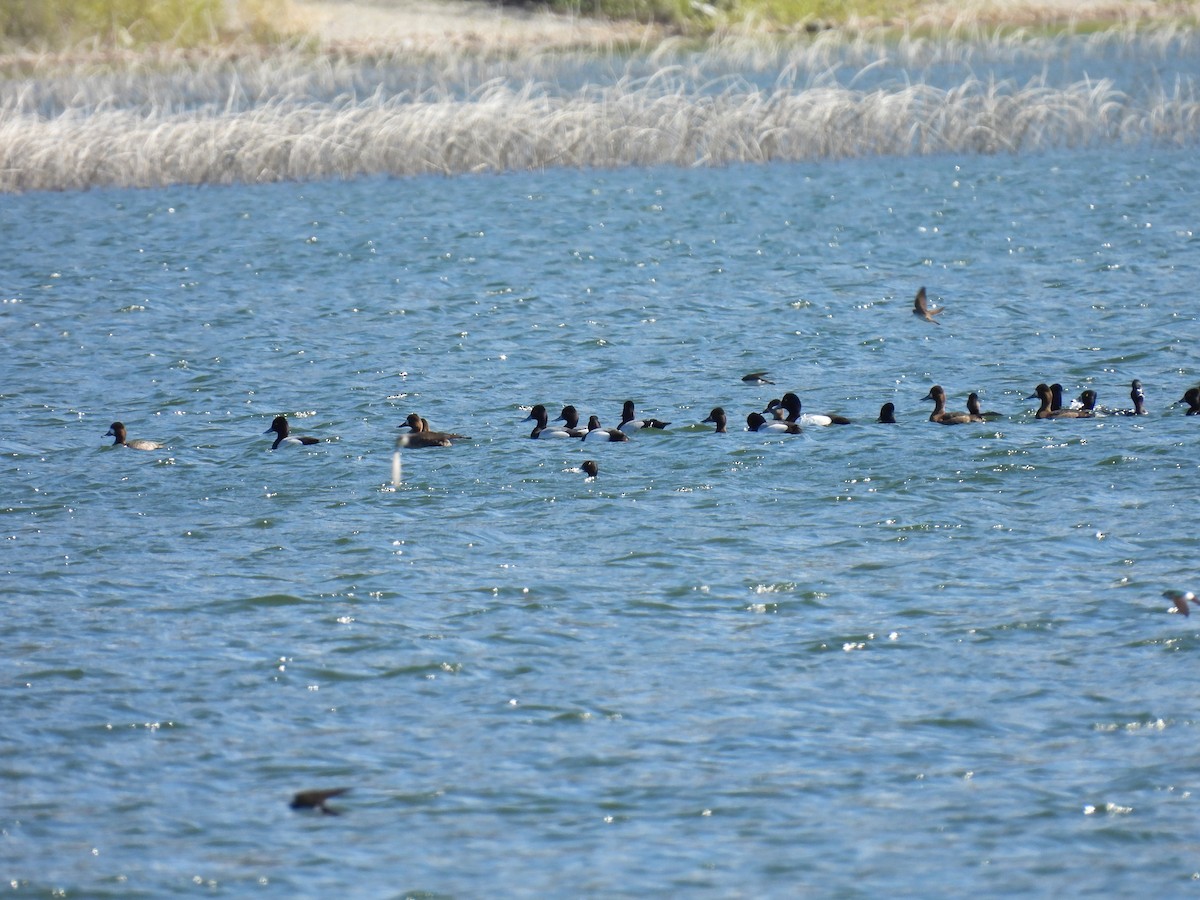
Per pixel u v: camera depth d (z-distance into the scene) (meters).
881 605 21.14
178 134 61.00
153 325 39.50
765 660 19.62
